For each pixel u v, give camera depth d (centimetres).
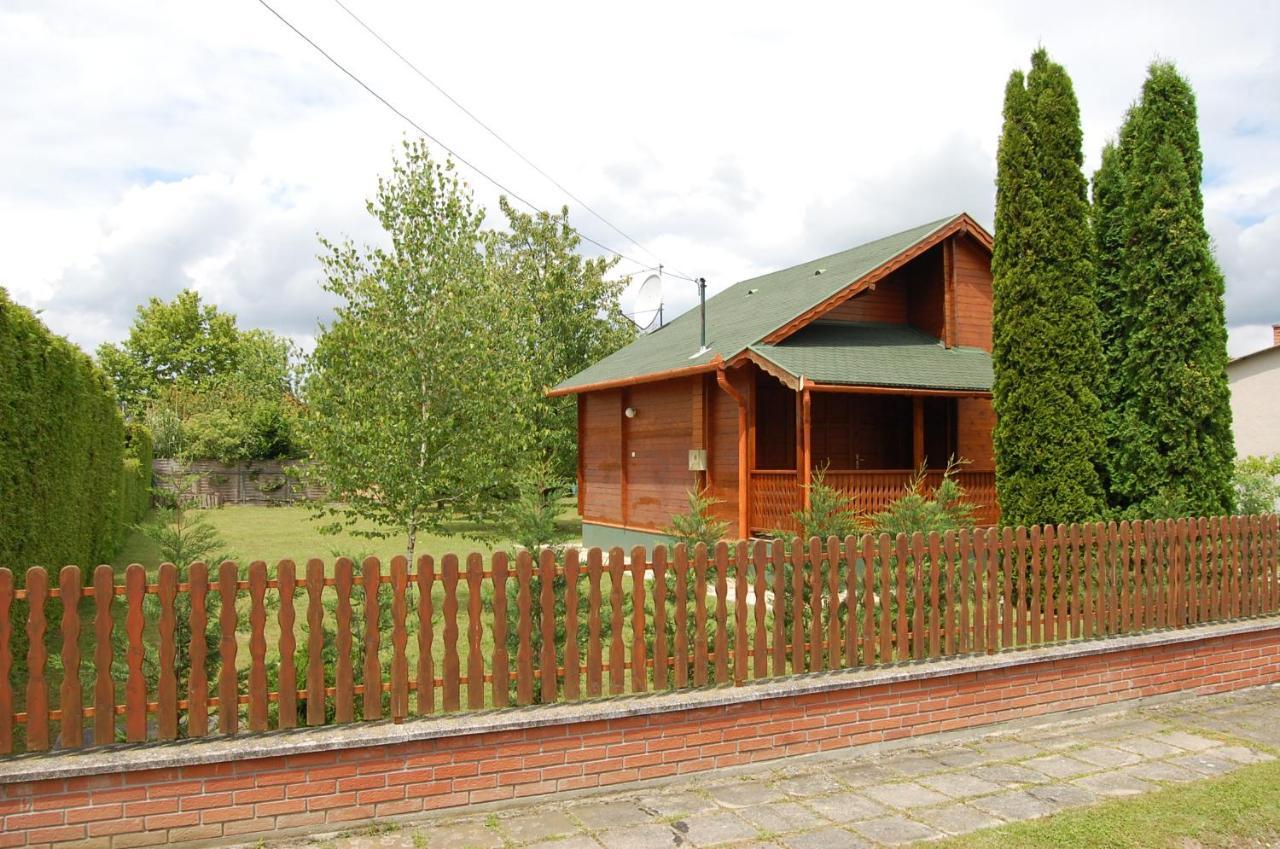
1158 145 977
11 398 712
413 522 1255
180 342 6047
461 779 500
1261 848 470
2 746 430
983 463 1602
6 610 434
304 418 1254
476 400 1251
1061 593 737
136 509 2289
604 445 1947
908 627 681
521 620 531
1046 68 1009
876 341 1533
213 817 448
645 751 548
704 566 587
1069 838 474
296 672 522
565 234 3081
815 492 786
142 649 453
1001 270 1021
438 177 1308
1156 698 764
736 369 1423
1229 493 977
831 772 589
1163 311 963
